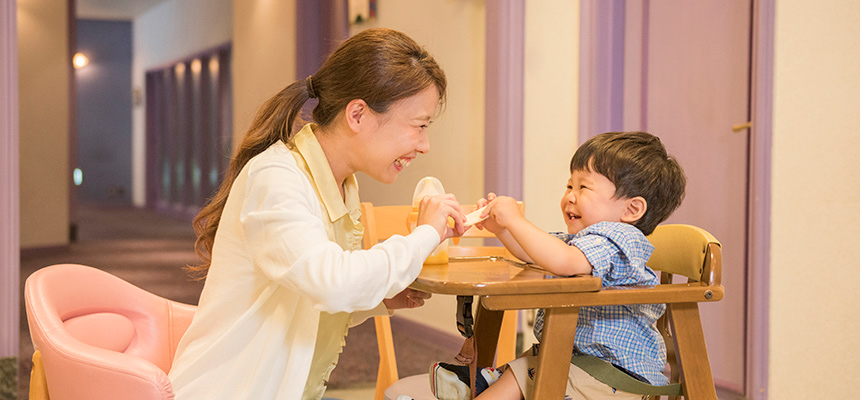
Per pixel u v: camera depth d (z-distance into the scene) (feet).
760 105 7.75
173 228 31.22
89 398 3.34
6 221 7.43
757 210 7.80
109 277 4.37
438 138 11.41
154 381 3.27
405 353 10.68
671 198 4.55
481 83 10.37
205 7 31.86
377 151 3.84
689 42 8.71
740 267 8.26
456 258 4.63
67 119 22.33
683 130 8.87
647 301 3.73
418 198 4.41
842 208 7.93
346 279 3.27
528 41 9.78
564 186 9.46
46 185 21.86
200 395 3.62
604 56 9.28
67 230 22.56
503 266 4.25
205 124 32.91
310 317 3.64
